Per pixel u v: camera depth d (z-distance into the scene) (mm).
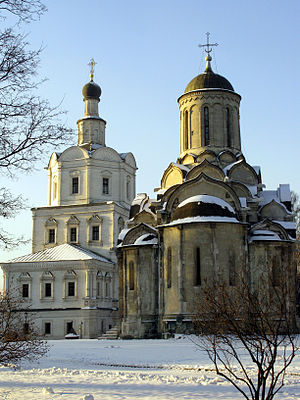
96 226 78812
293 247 44969
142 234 46938
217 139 50031
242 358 27625
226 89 51156
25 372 24156
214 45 54250
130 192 85688
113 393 17422
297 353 28953
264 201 48344
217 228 41844
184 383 19688
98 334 70625
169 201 45125
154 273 45000
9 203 19203
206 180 44656
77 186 81125
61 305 70875
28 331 24078
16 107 18578
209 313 19734
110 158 82375
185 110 51906
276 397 16562
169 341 38844
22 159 18984
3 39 17984
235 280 39750
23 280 72375
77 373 23281
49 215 81000
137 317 44906
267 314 16484
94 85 85625
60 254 73562
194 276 41344
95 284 71375
